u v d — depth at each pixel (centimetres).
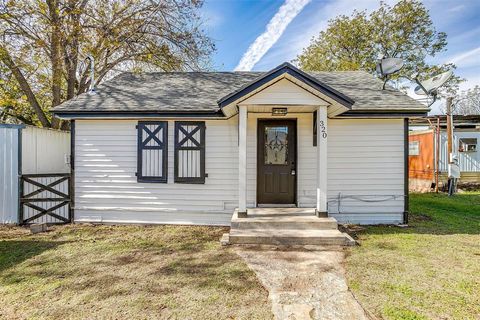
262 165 719
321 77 902
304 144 703
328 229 564
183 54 1243
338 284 368
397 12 2088
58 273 404
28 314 300
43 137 757
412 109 641
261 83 556
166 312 303
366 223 688
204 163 688
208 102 696
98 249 508
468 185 1251
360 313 299
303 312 302
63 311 305
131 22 1136
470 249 497
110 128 693
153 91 773
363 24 2178
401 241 545
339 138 693
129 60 1246
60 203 701
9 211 686
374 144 688
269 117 706
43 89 1194
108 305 317
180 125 687
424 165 1317
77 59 1134
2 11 906
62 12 1044
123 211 698
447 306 311
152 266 430
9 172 687
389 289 352
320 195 593
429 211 826
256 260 454
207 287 360
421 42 2123
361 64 2164
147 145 689
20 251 495
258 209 671
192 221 694
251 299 331
